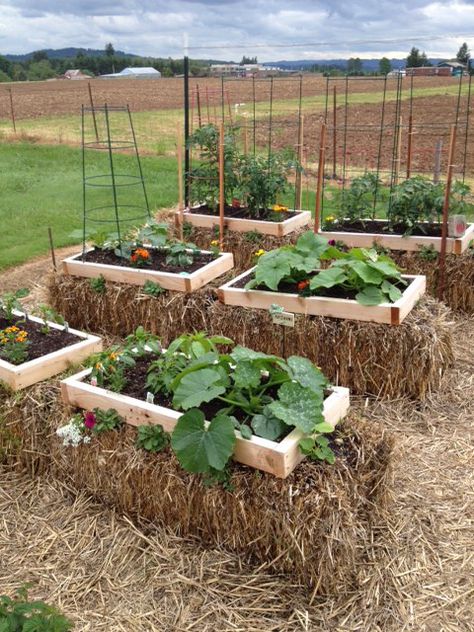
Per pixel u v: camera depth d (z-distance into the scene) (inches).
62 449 124.8
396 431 145.4
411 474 128.7
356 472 105.0
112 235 214.8
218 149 266.1
